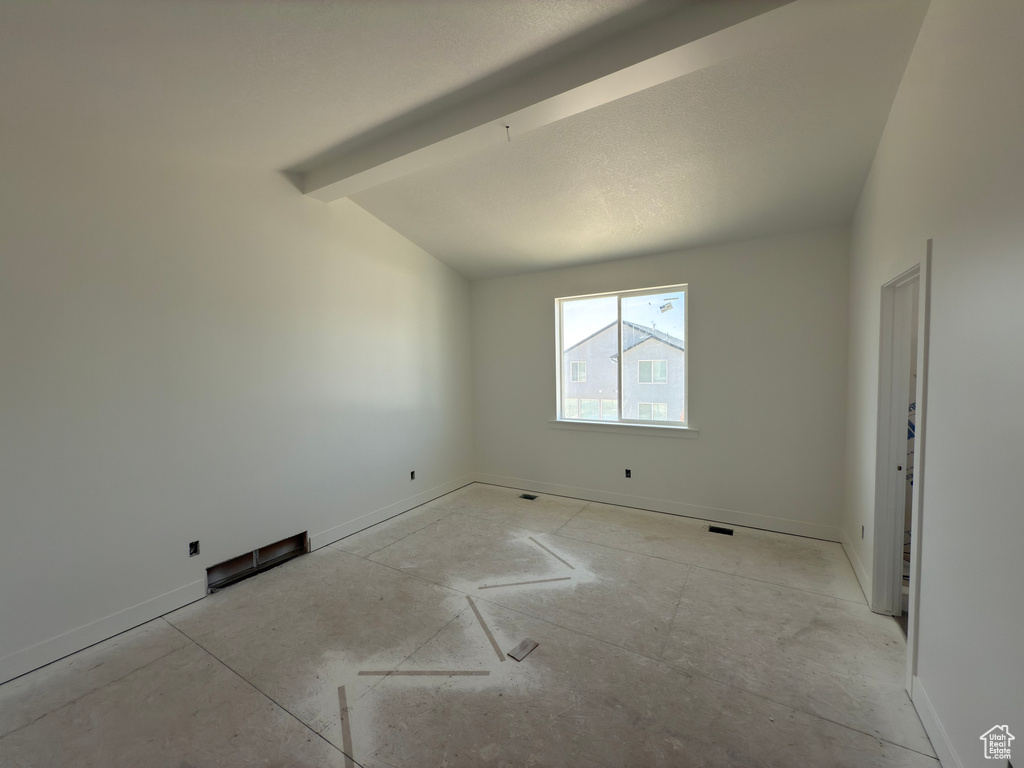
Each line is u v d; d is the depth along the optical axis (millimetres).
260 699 1886
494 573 2986
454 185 3268
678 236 3660
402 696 1890
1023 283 1061
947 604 1497
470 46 1883
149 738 1693
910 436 2402
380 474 3994
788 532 3604
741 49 1786
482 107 2287
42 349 2113
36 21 1449
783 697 1840
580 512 4176
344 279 3652
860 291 2896
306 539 3352
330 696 1896
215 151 2627
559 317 4723
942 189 1546
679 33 1760
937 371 1598
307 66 1903
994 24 1189
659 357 4195
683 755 1573
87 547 2264
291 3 1502
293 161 2963
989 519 1228
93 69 1741
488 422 5152
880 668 2002
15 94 1860
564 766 1542
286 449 3229
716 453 3863
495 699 1862
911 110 1854
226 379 2869
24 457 2064
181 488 2646
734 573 2928
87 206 2258
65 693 1934
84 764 1588
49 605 2139
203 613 2557
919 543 1750
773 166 2691
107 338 2334
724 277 3754
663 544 3412
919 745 1597
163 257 2559
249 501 3000
